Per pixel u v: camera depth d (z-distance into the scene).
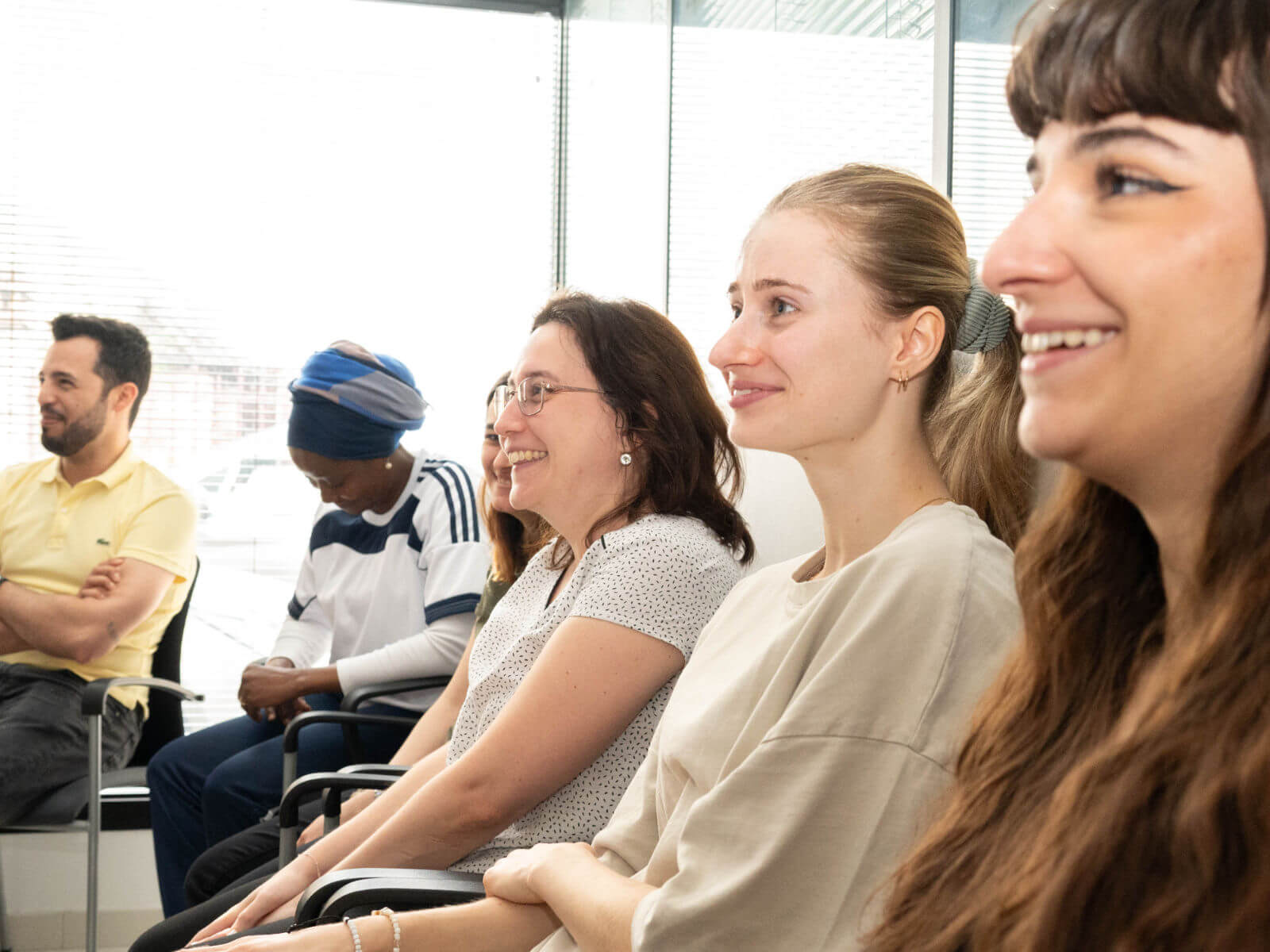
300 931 1.16
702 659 1.13
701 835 0.89
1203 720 0.49
